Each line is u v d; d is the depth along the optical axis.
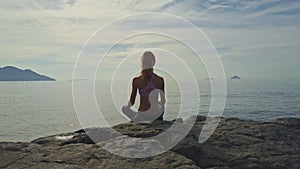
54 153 2.77
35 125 12.39
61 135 3.27
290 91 19.94
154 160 2.58
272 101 13.16
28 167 2.51
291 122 3.64
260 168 2.65
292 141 3.10
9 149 2.85
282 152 2.87
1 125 13.53
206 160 2.71
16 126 12.96
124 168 2.49
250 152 2.82
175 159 2.58
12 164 2.56
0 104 21.72
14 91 38.66
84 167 2.52
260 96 15.65
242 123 3.48
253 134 3.17
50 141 3.11
